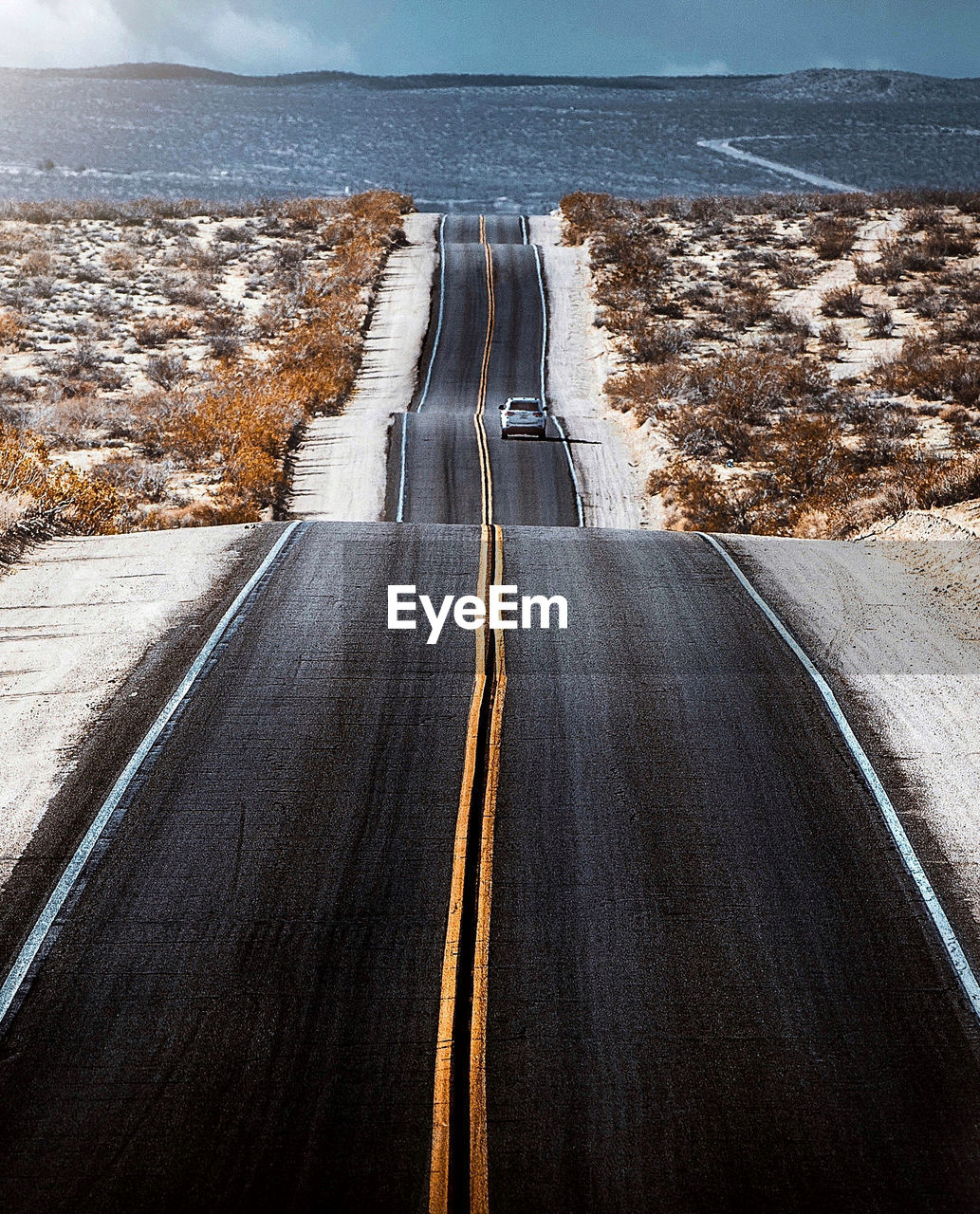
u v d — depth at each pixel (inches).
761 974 306.0
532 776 402.9
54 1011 285.6
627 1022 287.4
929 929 325.1
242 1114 257.1
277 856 350.9
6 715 439.2
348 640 517.7
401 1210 234.8
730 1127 257.3
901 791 395.9
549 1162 246.8
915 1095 267.4
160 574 606.2
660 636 532.7
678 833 369.7
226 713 442.6
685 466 1256.2
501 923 323.3
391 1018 286.4
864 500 954.1
